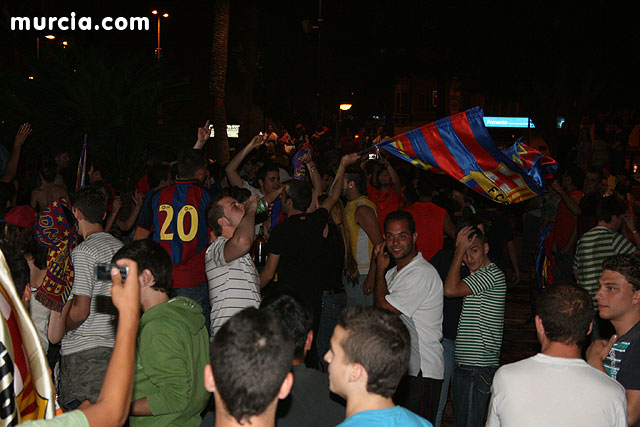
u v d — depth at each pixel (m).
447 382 5.81
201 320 3.85
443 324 5.81
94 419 2.10
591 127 34.44
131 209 9.82
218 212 5.05
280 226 6.09
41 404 2.23
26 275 3.55
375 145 7.09
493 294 5.35
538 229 13.34
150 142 11.56
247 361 2.27
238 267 5.07
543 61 26.38
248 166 10.65
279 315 3.46
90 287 5.05
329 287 6.36
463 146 7.07
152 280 3.68
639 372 3.92
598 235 6.74
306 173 7.95
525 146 8.09
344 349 2.75
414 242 5.20
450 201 12.14
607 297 4.12
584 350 7.17
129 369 2.20
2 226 5.28
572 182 9.59
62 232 4.91
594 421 3.31
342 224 6.89
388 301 5.05
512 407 3.43
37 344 2.24
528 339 9.84
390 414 2.70
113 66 11.71
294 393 3.47
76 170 11.25
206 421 4.32
